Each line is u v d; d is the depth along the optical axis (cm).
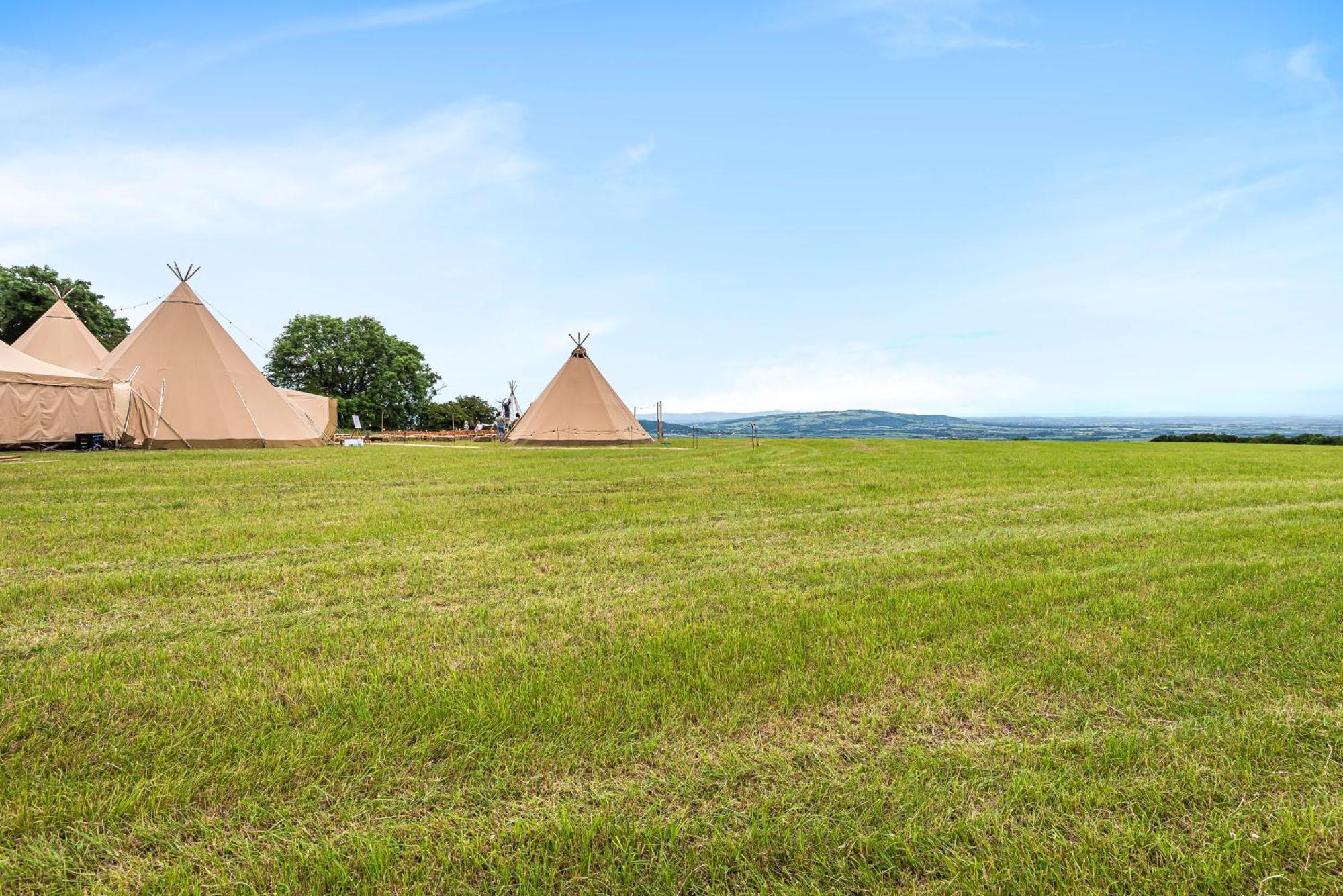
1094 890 134
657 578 379
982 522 569
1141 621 289
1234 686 224
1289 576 365
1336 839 146
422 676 230
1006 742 189
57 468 1006
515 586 362
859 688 222
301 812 158
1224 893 133
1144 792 164
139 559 418
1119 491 782
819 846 147
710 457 1420
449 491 773
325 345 4275
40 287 2752
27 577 373
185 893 133
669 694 215
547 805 161
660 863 143
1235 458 1423
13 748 182
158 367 1825
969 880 137
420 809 160
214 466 1075
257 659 248
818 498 717
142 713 202
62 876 138
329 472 995
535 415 2520
